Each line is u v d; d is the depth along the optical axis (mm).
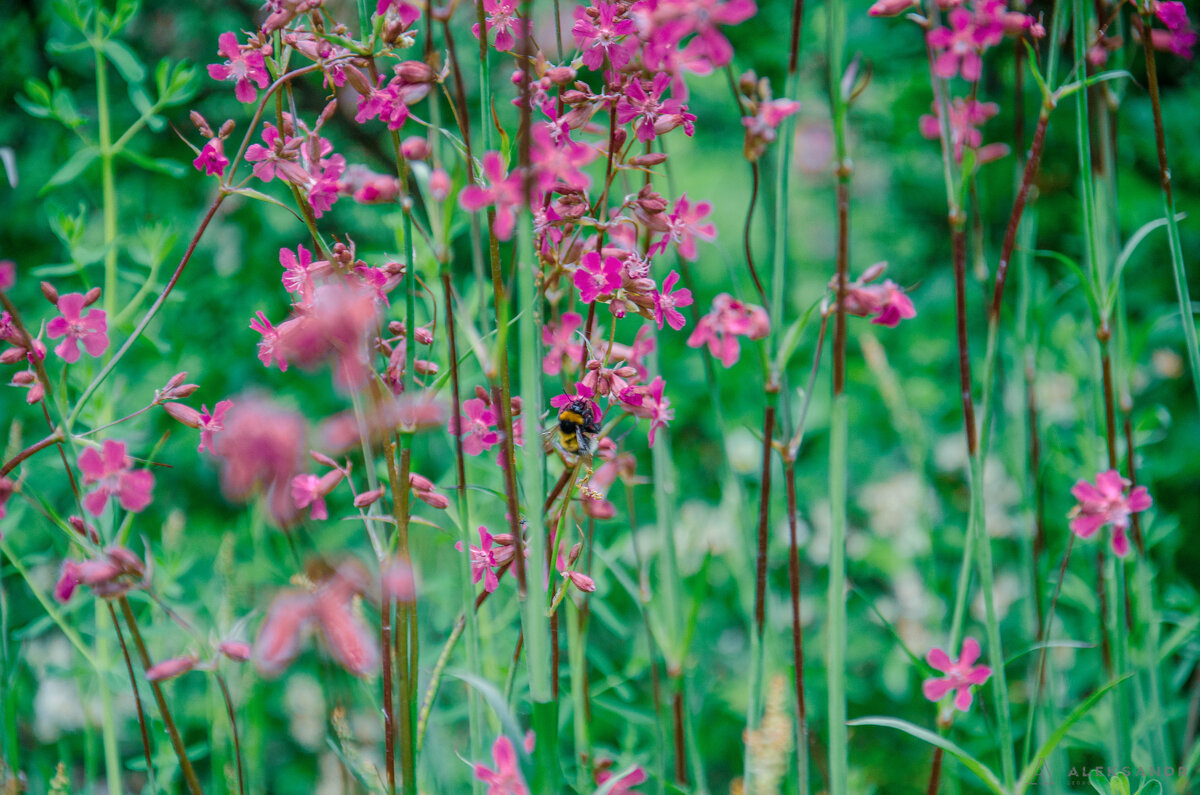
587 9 1152
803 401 1182
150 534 1656
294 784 1482
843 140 1157
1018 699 1436
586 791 1232
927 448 1567
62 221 1270
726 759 1500
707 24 1114
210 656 1130
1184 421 1698
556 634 1165
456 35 1702
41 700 1385
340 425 1128
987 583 1191
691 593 1405
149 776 1154
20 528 1439
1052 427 1417
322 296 1108
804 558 1567
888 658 1586
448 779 1238
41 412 1699
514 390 1264
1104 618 1268
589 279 1150
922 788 1480
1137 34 1229
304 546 1253
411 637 1141
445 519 1289
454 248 1601
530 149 1113
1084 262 1682
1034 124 1677
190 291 1771
